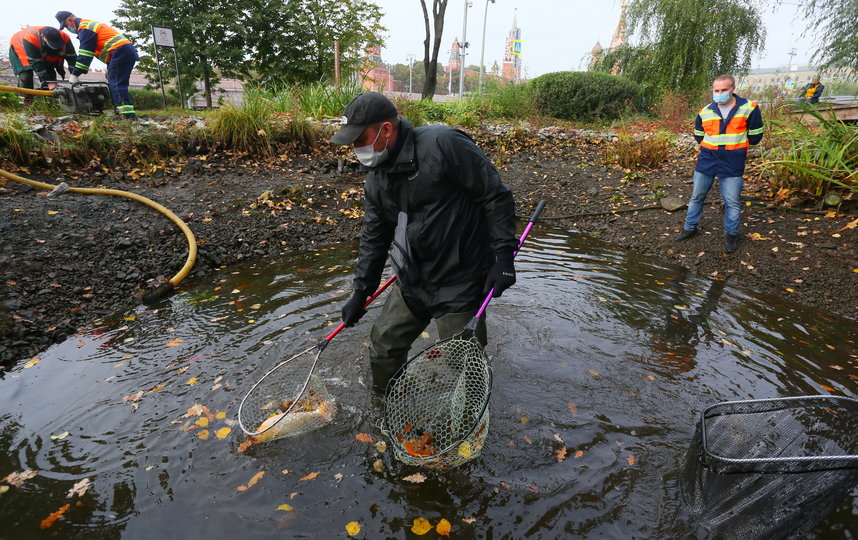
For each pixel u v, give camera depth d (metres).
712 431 2.29
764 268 5.36
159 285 4.81
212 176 7.55
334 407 3.02
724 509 2.10
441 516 2.29
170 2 18.38
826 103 9.01
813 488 1.84
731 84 5.28
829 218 6.08
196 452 2.65
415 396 2.80
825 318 4.40
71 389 3.21
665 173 8.88
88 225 5.51
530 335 3.91
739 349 3.79
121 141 7.45
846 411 2.09
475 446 2.56
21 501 2.33
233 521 2.24
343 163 8.35
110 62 8.57
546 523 2.25
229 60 18.58
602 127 13.90
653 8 16.39
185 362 3.50
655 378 3.37
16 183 6.10
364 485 2.45
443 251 2.49
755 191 7.14
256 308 4.36
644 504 2.35
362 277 2.81
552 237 6.68
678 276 5.35
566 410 3.02
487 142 11.07
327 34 19.78
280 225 6.41
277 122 8.84
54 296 4.38
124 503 2.33
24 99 9.12
